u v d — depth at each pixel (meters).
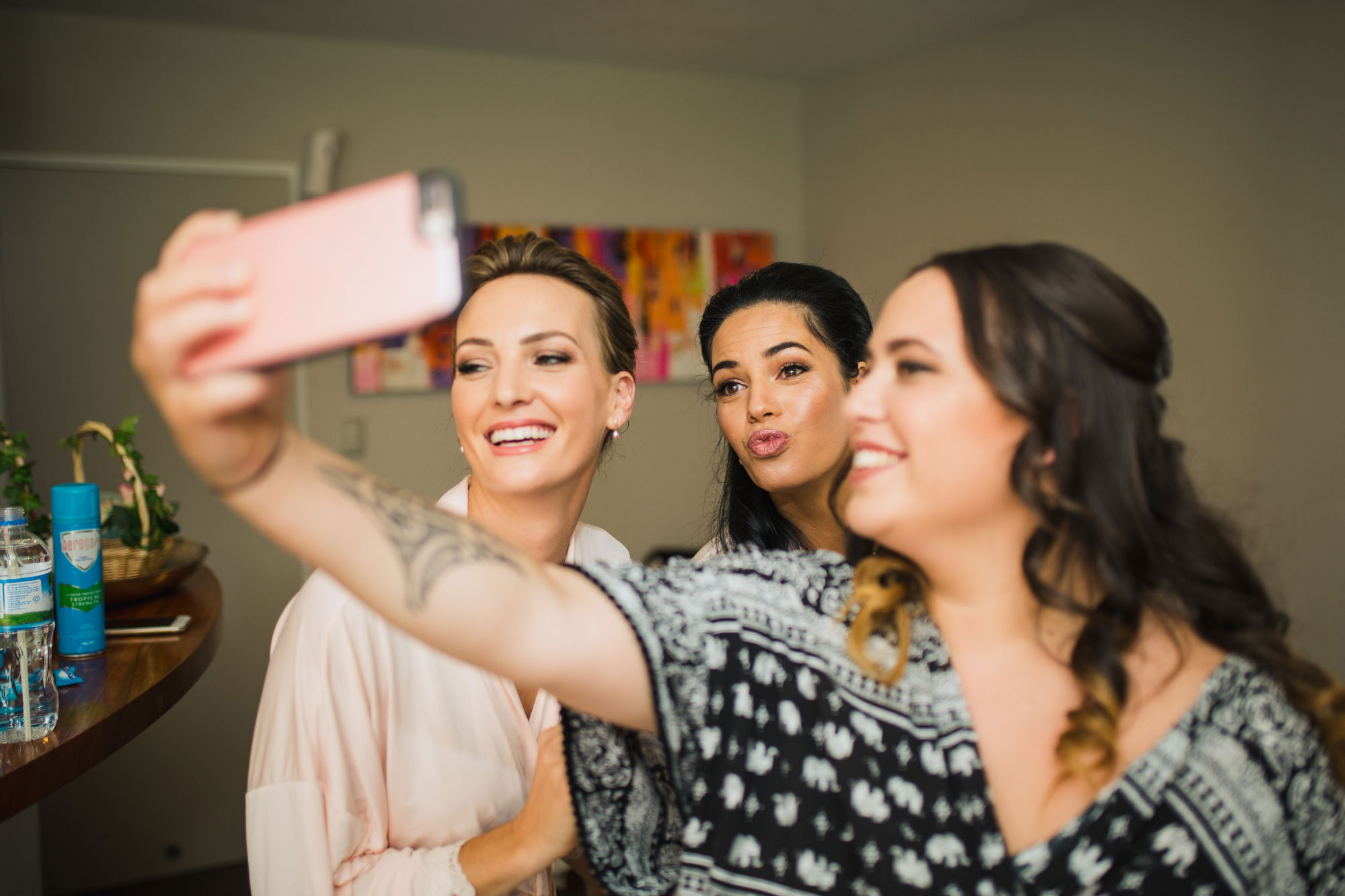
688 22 3.52
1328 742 0.75
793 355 1.44
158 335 0.48
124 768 3.23
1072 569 0.77
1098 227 3.24
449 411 3.88
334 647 1.00
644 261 4.20
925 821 0.70
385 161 3.75
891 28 3.60
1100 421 0.72
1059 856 0.69
